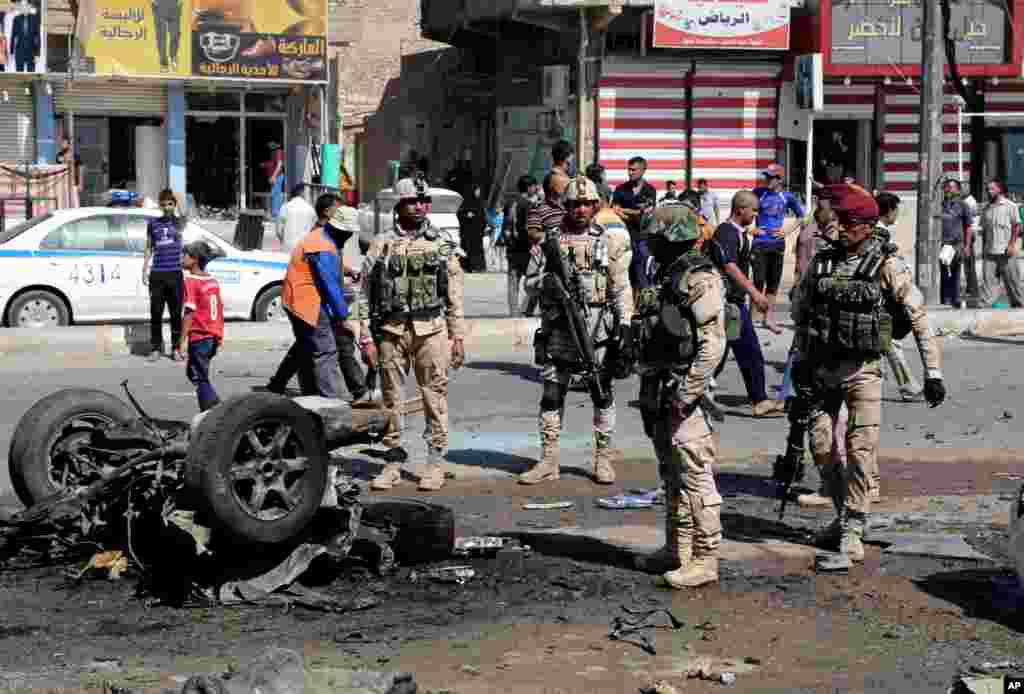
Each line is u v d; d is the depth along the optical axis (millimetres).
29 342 16875
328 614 7020
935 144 21734
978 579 7559
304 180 33062
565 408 13336
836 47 28422
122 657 6340
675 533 7609
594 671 6121
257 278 18906
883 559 7980
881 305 7660
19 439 8305
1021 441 11656
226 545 7156
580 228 9875
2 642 6578
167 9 31297
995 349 17938
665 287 7301
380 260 9758
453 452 11133
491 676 6051
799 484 9922
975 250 23625
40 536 7957
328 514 7535
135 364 16203
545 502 9508
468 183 27453
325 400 7715
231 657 6324
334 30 38688
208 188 33688
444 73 36938
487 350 17797
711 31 28234
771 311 19297
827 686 5949
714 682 6000
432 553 7875
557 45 30625
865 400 7773
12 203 30000
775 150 29562
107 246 18562
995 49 29047
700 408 7395
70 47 30875
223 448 6953
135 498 7531
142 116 32844
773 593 7324
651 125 29141
